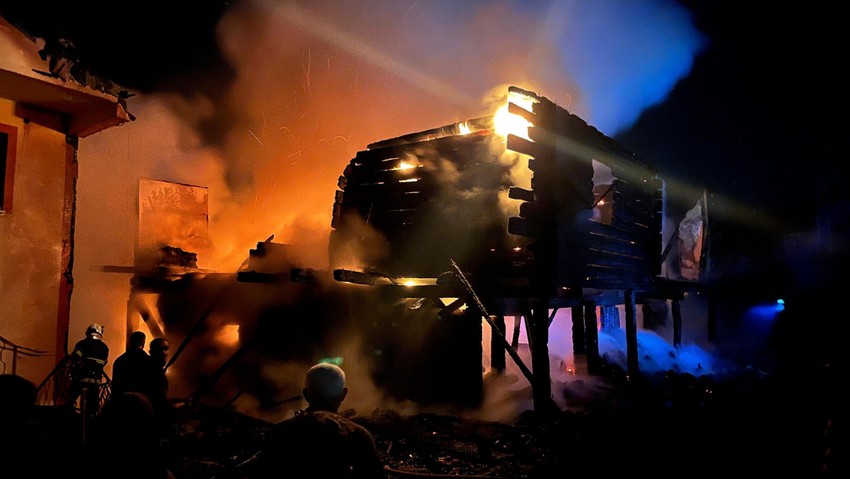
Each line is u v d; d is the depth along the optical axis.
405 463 7.56
